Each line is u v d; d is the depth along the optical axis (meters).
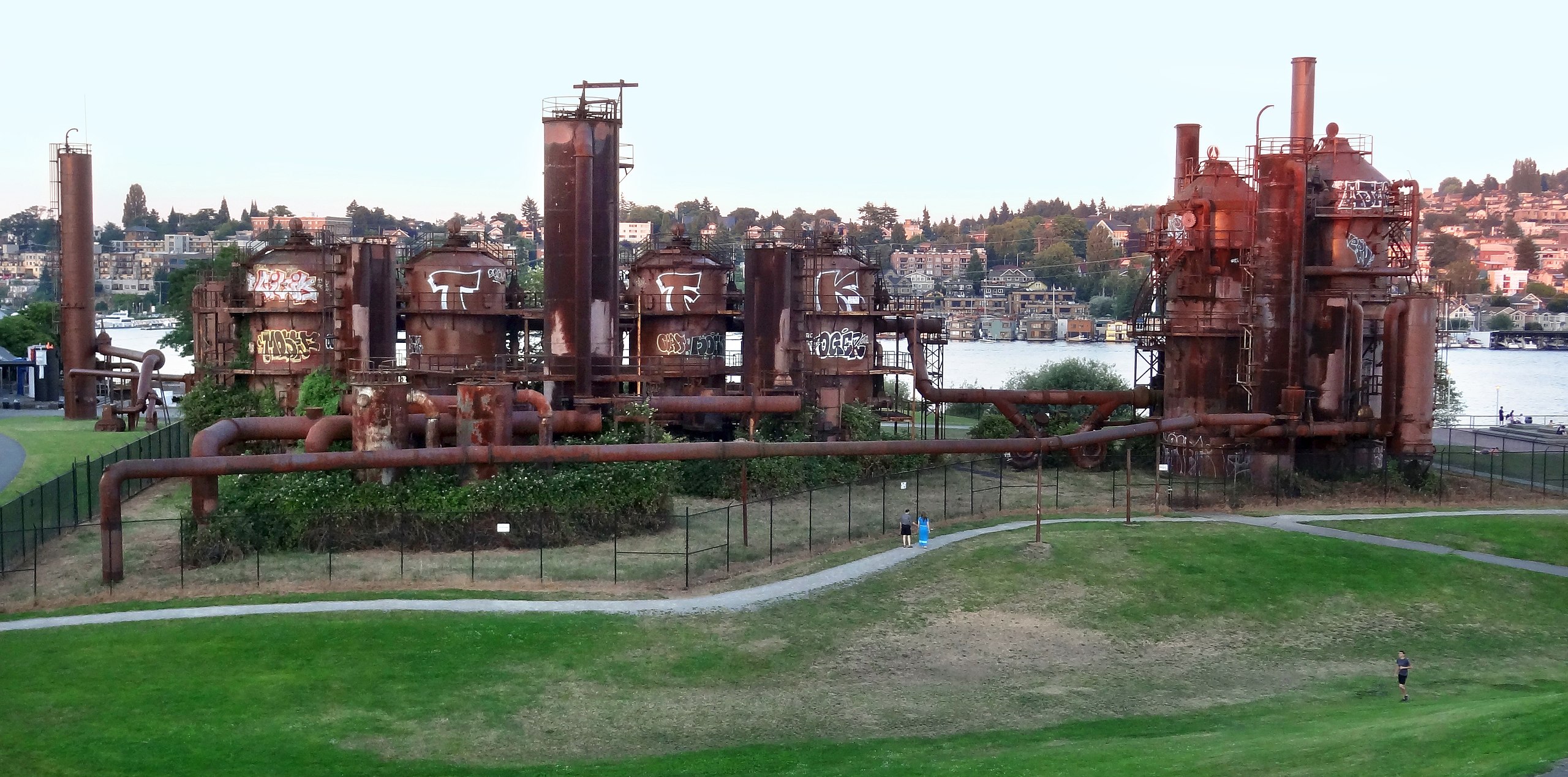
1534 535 75.44
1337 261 91.56
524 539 70.06
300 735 43.09
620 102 91.94
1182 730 45.00
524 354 96.38
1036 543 69.44
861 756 41.97
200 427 94.38
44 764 39.59
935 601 61.19
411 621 54.72
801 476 90.00
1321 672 54.47
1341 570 66.88
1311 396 90.88
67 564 64.00
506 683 48.91
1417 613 62.12
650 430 84.69
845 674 52.09
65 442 104.94
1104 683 52.09
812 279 101.94
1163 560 67.38
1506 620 61.88
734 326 112.06
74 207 125.62
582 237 89.44
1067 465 99.25
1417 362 88.62
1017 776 37.47
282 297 93.56
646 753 43.28
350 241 94.06
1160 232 94.75
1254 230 89.88
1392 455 90.62
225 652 50.38
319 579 61.50
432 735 43.88
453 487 71.12
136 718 43.84
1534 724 37.69
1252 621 60.38
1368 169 92.62
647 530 73.94
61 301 126.81
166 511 77.62
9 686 46.31
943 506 83.06
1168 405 94.88
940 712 48.06
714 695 49.19
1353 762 35.25
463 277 99.00
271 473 67.12
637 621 56.53
